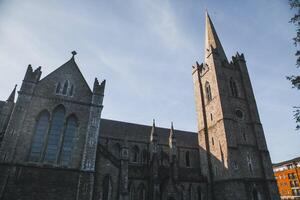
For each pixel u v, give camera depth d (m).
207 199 48.84
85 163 32.56
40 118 34.00
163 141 57.19
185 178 49.88
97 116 36.59
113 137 51.03
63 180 30.83
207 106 57.91
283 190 115.69
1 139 31.91
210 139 53.91
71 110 36.03
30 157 31.08
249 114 54.16
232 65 60.72
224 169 46.41
